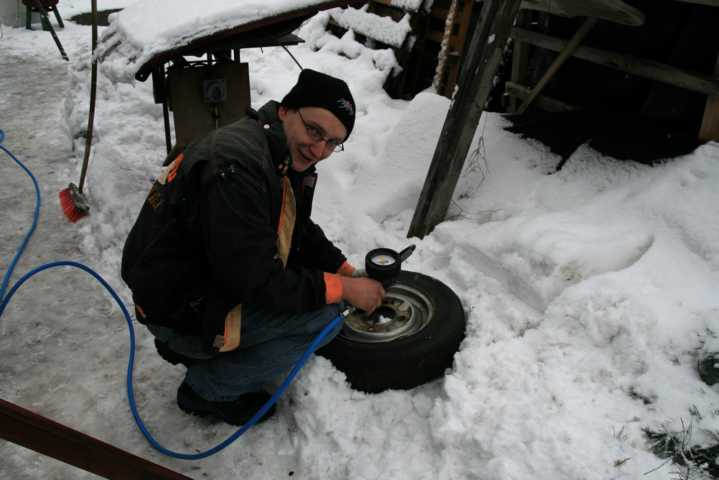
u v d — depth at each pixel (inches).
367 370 82.0
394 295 94.8
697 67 115.1
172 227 62.6
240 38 110.3
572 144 121.5
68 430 47.9
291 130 63.2
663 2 121.0
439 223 116.7
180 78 114.5
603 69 138.3
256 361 75.2
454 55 188.7
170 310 66.4
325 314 77.4
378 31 209.2
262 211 61.6
